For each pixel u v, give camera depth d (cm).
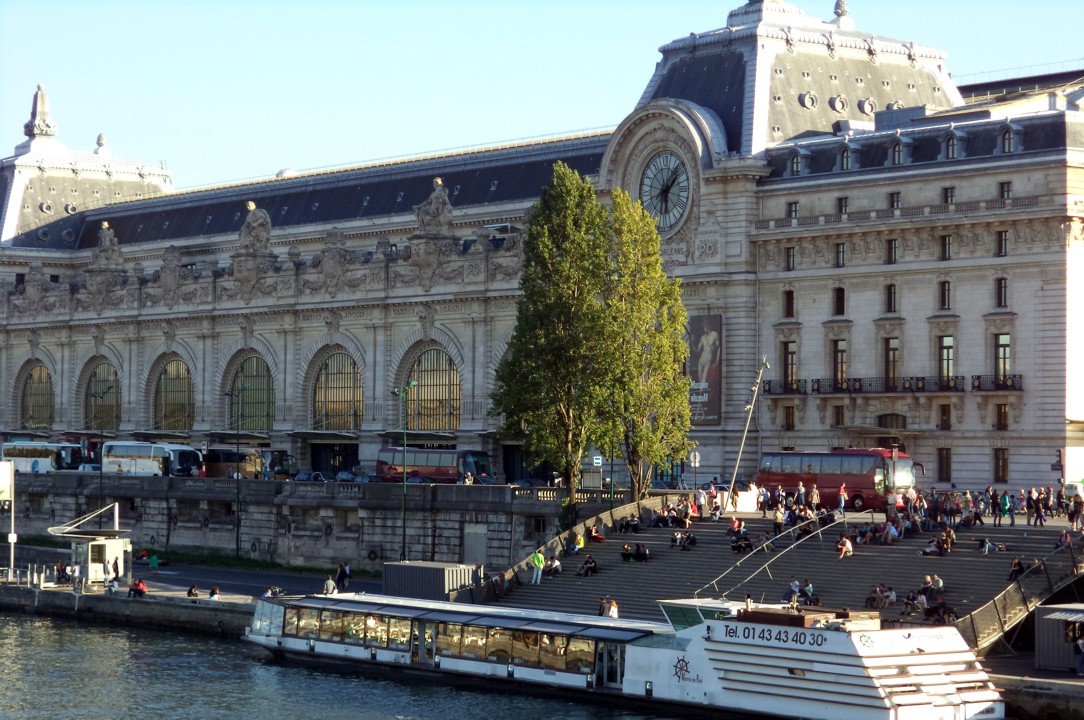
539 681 10169
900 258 14875
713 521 12406
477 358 17900
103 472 17988
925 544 10969
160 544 16588
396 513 14262
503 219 18988
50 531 14050
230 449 18850
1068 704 8544
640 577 11506
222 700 10200
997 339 14362
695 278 15862
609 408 12962
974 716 8688
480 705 9919
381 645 10944
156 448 18225
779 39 16338
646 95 17138
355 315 19100
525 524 13312
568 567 11956
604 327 12975
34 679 10844
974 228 14412
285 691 10425
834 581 10656
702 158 15800
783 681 8944
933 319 14638
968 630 9419
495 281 17750
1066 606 9312
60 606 13525
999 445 14312
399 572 12075
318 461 19825
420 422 18575
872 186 15000
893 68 17138
